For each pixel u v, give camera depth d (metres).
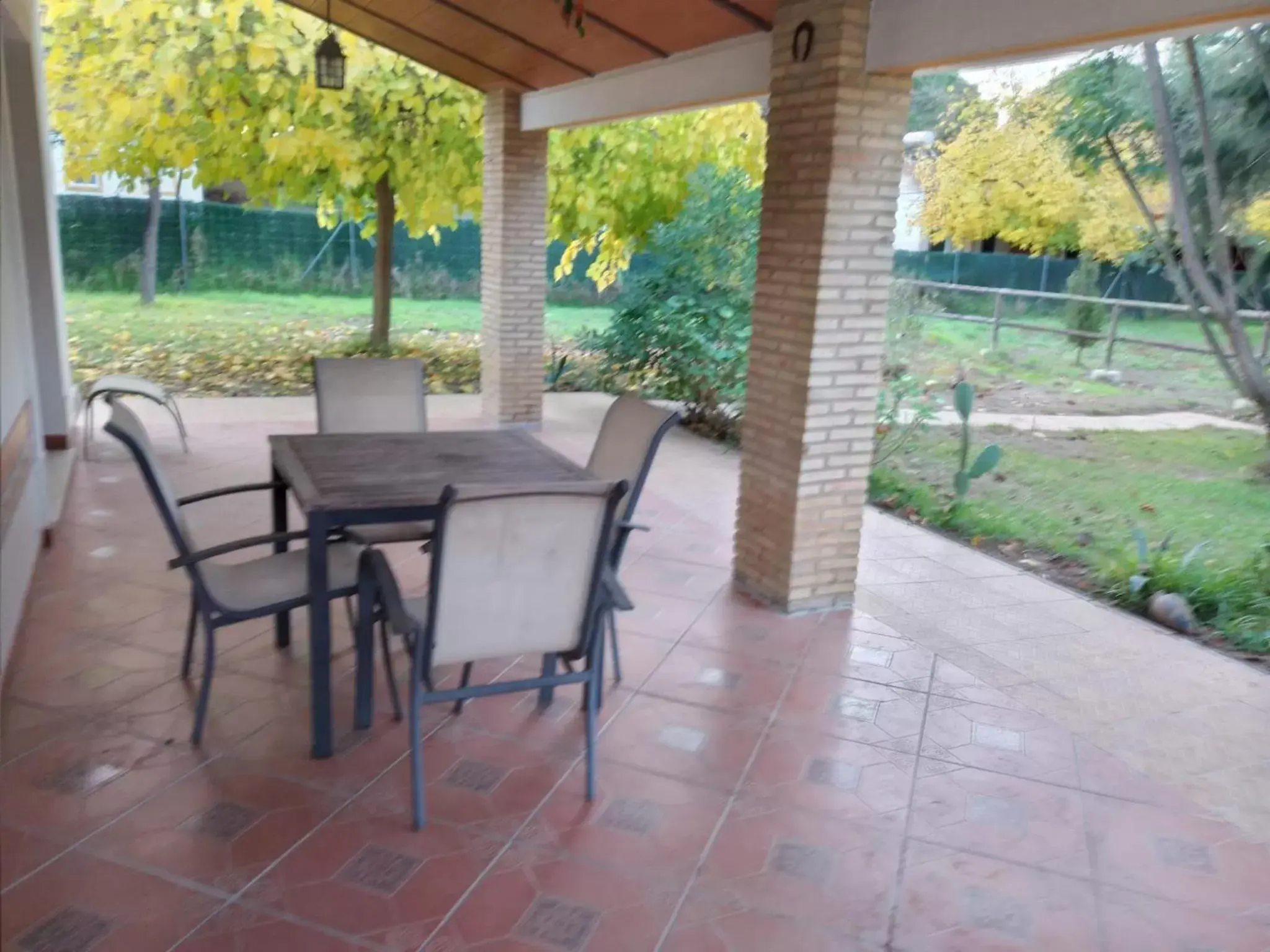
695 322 8.30
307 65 8.79
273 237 12.72
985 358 10.98
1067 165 9.38
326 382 4.49
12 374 4.04
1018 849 2.80
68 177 9.30
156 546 4.86
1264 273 7.62
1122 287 11.91
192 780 2.91
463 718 3.36
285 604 3.10
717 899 2.52
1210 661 4.25
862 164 3.99
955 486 6.17
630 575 4.86
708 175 8.50
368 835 2.69
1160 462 7.46
